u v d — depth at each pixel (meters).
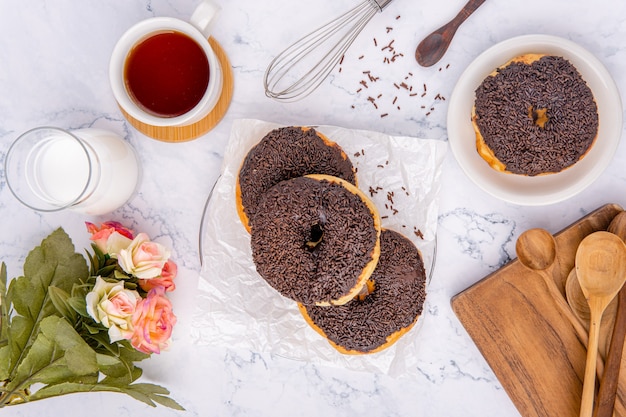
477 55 0.65
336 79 0.66
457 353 0.66
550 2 0.64
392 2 0.64
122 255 0.60
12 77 0.68
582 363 0.63
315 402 0.68
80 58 0.67
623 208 0.64
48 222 0.68
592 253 0.61
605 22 0.63
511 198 0.62
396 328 0.62
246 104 0.67
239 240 0.65
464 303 0.64
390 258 0.62
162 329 0.60
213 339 0.66
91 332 0.60
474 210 0.66
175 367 0.69
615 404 0.62
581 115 0.59
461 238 0.66
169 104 0.62
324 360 0.65
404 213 0.65
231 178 0.65
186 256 0.68
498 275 0.63
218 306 0.65
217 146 0.67
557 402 0.63
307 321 0.64
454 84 0.65
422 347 0.67
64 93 0.68
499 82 0.60
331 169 0.62
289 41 0.66
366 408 0.67
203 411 0.69
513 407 0.66
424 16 0.65
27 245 0.69
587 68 0.61
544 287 0.63
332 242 0.58
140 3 0.66
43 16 0.67
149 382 0.69
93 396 0.69
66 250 0.62
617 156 0.64
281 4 0.66
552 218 0.65
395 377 0.64
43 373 0.57
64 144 0.62
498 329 0.64
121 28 0.67
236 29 0.66
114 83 0.60
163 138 0.66
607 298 0.60
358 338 0.62
